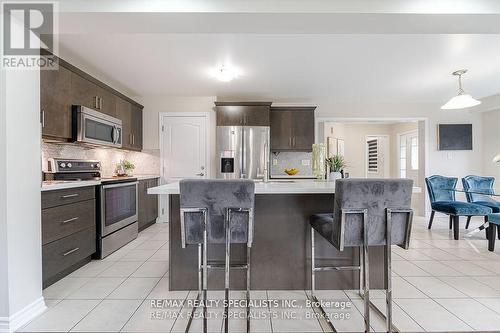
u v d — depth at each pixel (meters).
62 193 2.48
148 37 2.76
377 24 1.95
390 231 1.66
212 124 5.06
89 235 2.91
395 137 7.50
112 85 4.37
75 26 1.96
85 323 1.84
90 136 3.28
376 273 2.34
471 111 5.45
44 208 2.27
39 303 1.95
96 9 1.77
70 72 3.04
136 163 5.04
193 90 4.66
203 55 3.21
